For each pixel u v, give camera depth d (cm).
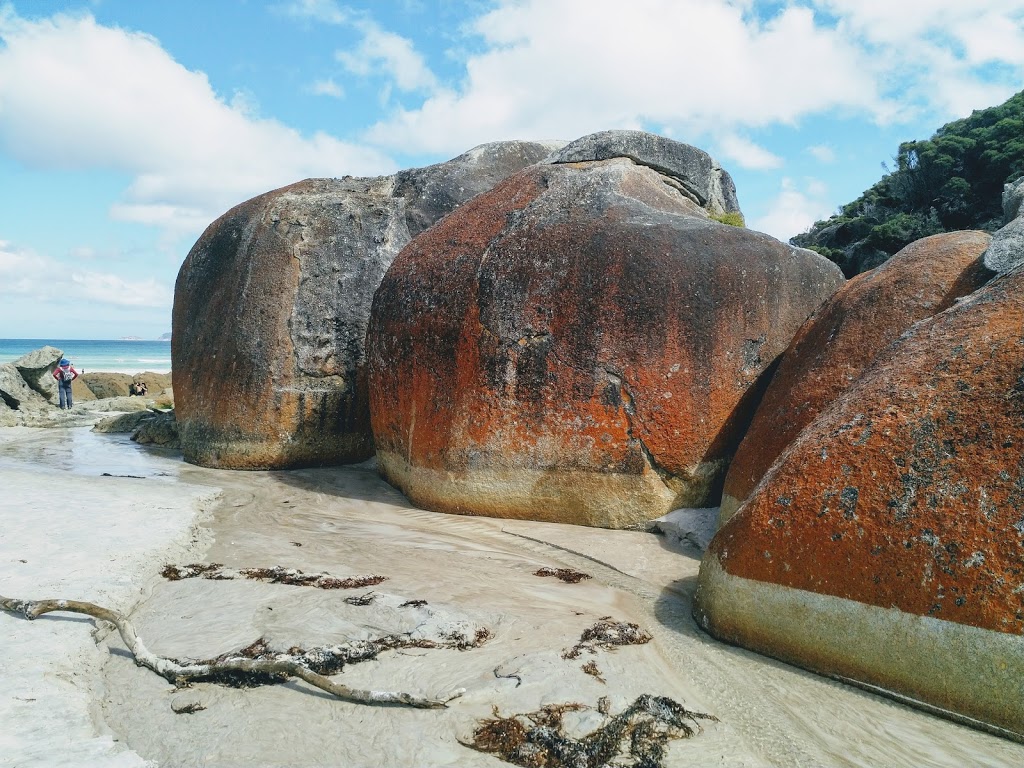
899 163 2128
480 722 335
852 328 562
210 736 325
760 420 593
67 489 748
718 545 450
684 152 864
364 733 328
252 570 538
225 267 1000
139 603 475
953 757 321
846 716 352
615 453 644
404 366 755
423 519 704
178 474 911
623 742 325
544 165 816
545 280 676
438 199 1078
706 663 406
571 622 452
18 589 468
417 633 423
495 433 678
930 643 352
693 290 649
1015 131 1872
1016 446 363
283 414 930
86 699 356
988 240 563
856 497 393
